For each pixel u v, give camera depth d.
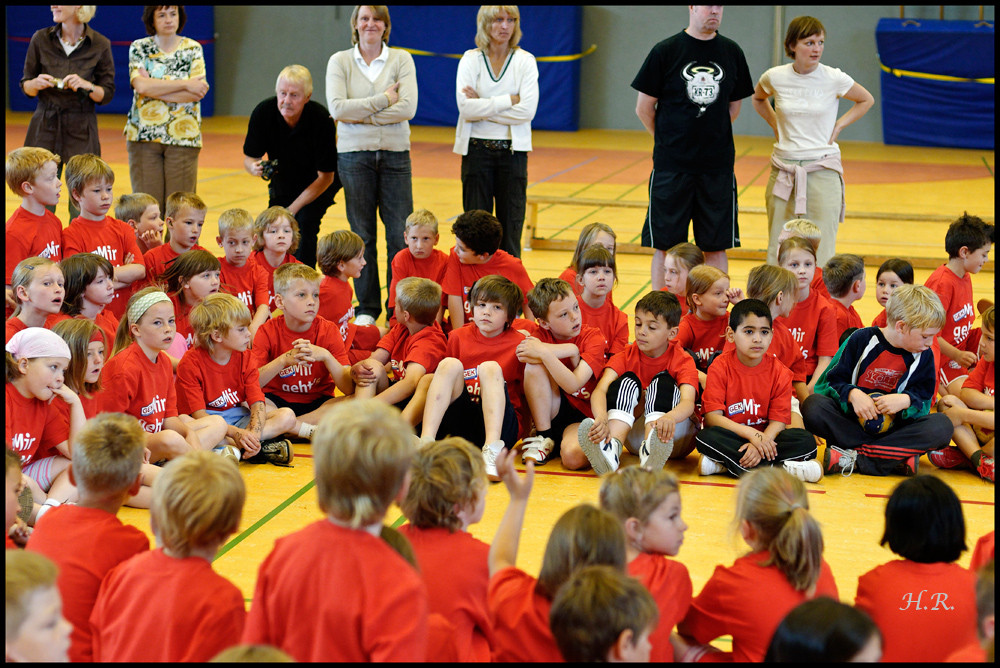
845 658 1.64
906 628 2.27
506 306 4.07
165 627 1.95
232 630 1.98
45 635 1.71
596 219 10.62
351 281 7.83
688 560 3.12
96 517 2.36
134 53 6.51
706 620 2.32
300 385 4.38
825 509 3.58
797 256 4.49
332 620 1.78
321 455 1.85
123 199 5.33
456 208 10.66
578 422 4.20
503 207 6.19
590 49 18.97
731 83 5.56
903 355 3.90
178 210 4.91
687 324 4.48
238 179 12.63
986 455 3.88
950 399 4.07
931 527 2.27
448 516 2.24
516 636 2.02
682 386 4.00
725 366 3.99
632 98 19.11
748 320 3.87
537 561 3.07
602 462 3.79
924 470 4.06
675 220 5.71
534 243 8.91
